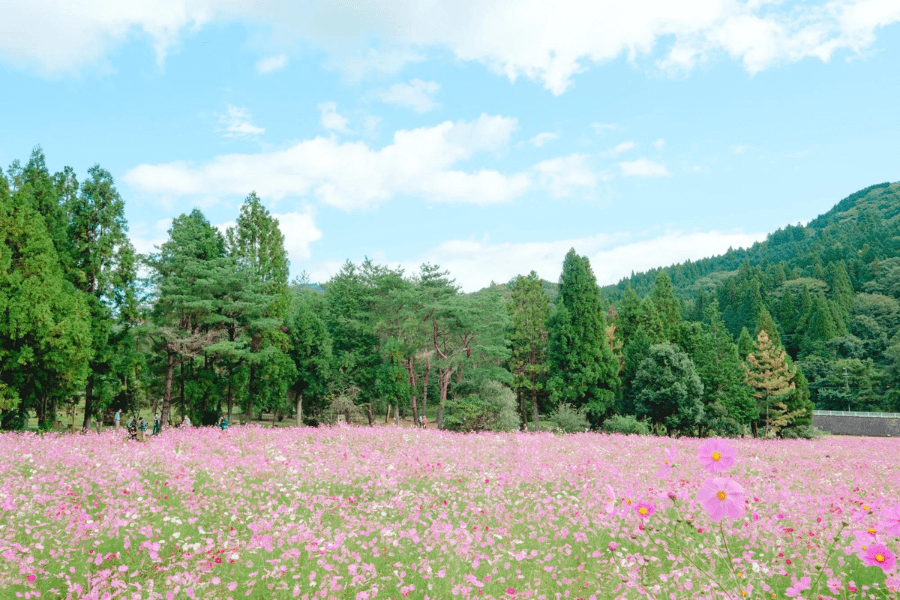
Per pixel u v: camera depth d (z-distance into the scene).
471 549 8.35
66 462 14.25
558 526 10.19
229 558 7.57
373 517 10.39
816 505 11.05
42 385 27.11
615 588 7.04
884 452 26.42
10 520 9.02
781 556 7.84
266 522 9.36
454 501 11.91
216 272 32.66
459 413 36.00
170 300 32.16
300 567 7.61
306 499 11.43
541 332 46.03
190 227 34.62
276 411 45.38
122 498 11.15
